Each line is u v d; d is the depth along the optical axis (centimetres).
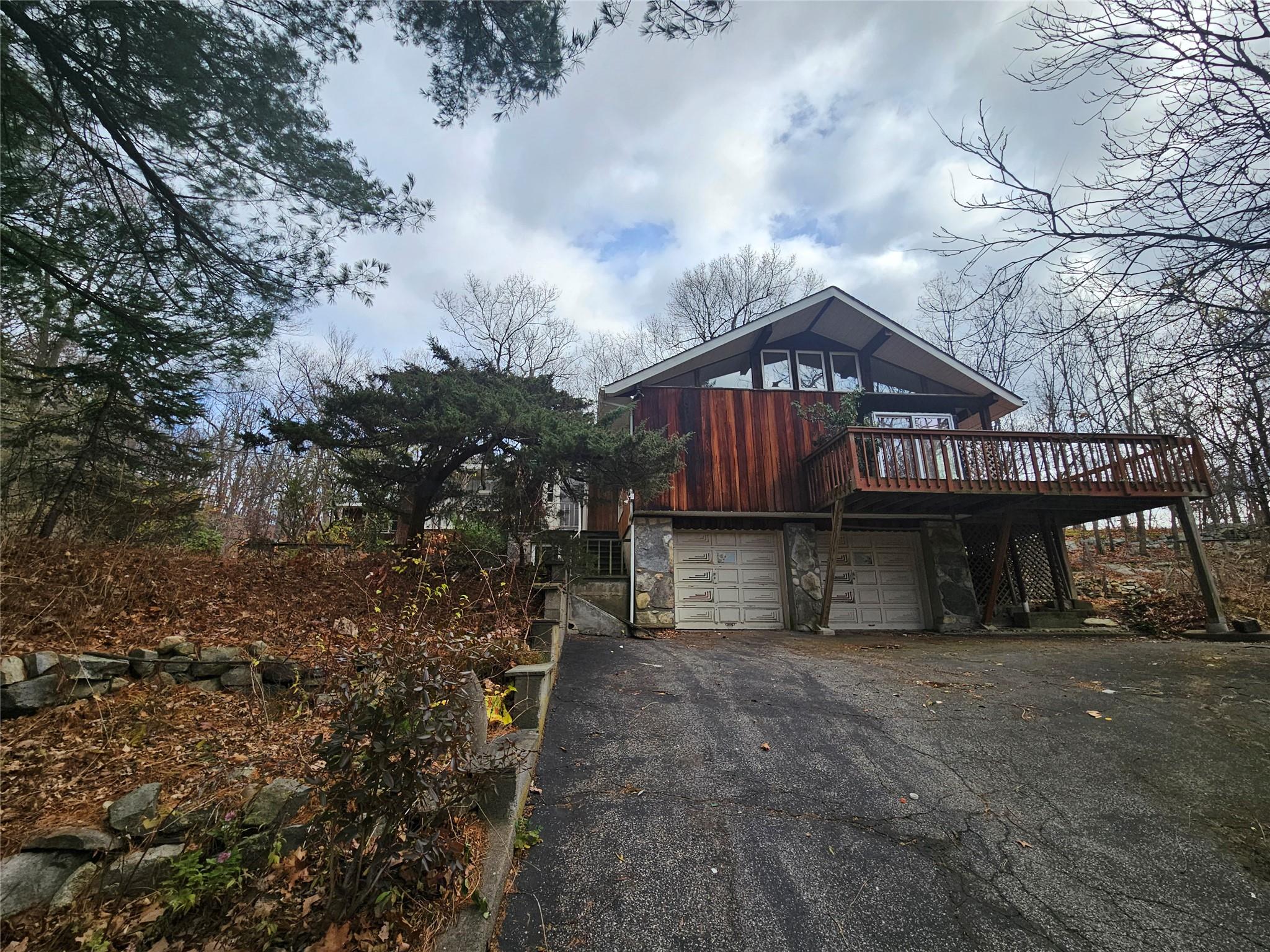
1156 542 1609
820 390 1212
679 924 247
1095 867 288
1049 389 1728
